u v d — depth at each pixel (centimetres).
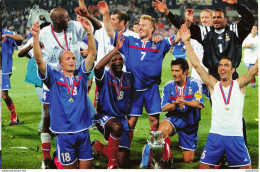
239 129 423
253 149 570
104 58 461
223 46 514
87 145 436
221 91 434
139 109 533
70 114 430
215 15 509
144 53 530
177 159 527
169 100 507
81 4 513
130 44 534
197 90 496
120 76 489
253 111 844
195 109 504
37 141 607
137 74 527
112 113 480
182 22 526
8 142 596
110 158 465
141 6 3478
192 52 447
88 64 445
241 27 507
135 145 593
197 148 582
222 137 423
